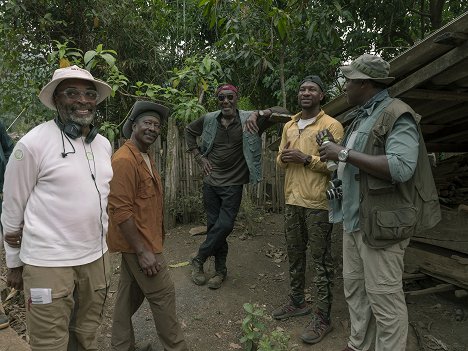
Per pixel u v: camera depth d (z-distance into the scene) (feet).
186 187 18.10
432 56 8.16
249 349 8.89
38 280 6.11
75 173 6.35
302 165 9.71
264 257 14.65
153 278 8.16
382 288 7.29
